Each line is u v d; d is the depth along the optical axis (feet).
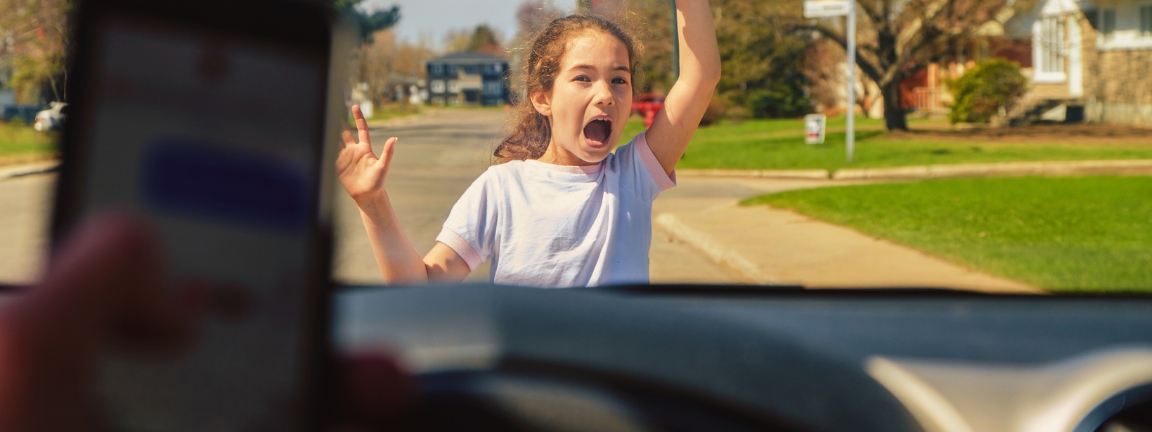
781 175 59.36
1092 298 18.25
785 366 2.57
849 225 32.09
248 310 1.52
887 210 34.99
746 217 36.52
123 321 1.42
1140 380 8.27
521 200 7.43
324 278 1.58
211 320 1.48
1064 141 67.92
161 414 1.44
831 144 76.02
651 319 2.69
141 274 1.43
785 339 2.93
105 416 1.41
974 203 35.83
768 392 2.35
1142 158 54.13
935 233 29.25
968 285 20.77
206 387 1.48
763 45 101.40
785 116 138.72
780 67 129.90
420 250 27.27
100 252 1.40
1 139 77.92
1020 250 25.50
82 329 1.39
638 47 8.24
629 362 2.15
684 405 2.09
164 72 1.51
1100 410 8.30
